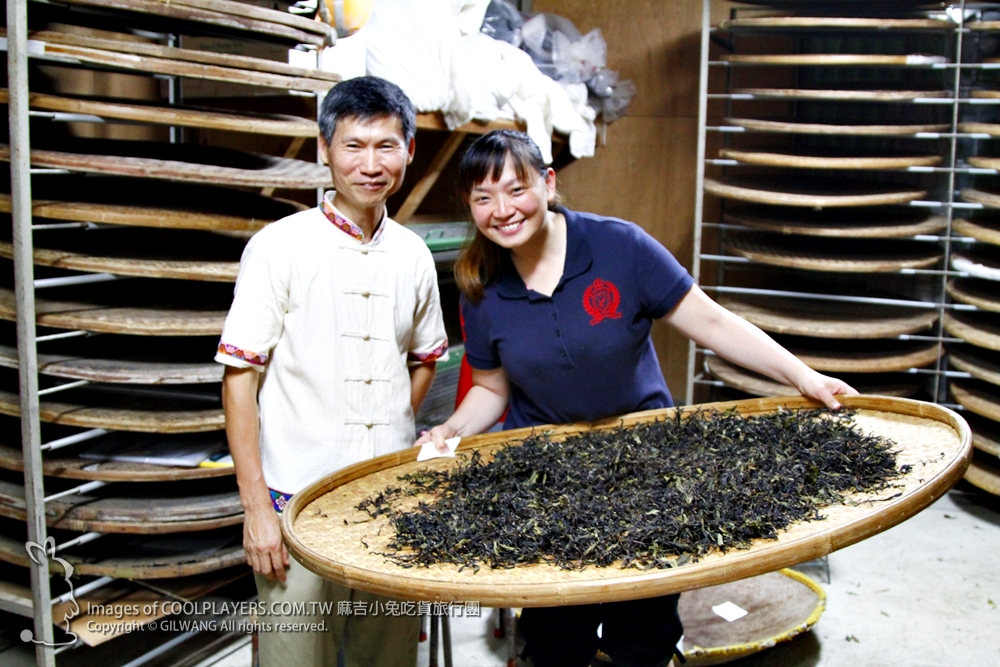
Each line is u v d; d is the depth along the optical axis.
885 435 1.97
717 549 1.49
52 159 2.09
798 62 3.64
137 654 2.59
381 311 1.90
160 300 2.44
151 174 2.09
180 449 2.50
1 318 2.44
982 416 3.93
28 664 2.49
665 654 2.04
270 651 1.90
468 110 3.33
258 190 3.01
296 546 1.52
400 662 2.04
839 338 4.11
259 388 1.97
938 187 4.16
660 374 2.24
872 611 2.89
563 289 1.99
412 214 3.83
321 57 2.50
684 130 4.69
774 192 3.77
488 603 1.35
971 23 3.65
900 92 3.65
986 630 2.78
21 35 2.00
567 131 4.11
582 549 1.50
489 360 2.19
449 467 1.93
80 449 2.52
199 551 2.53
